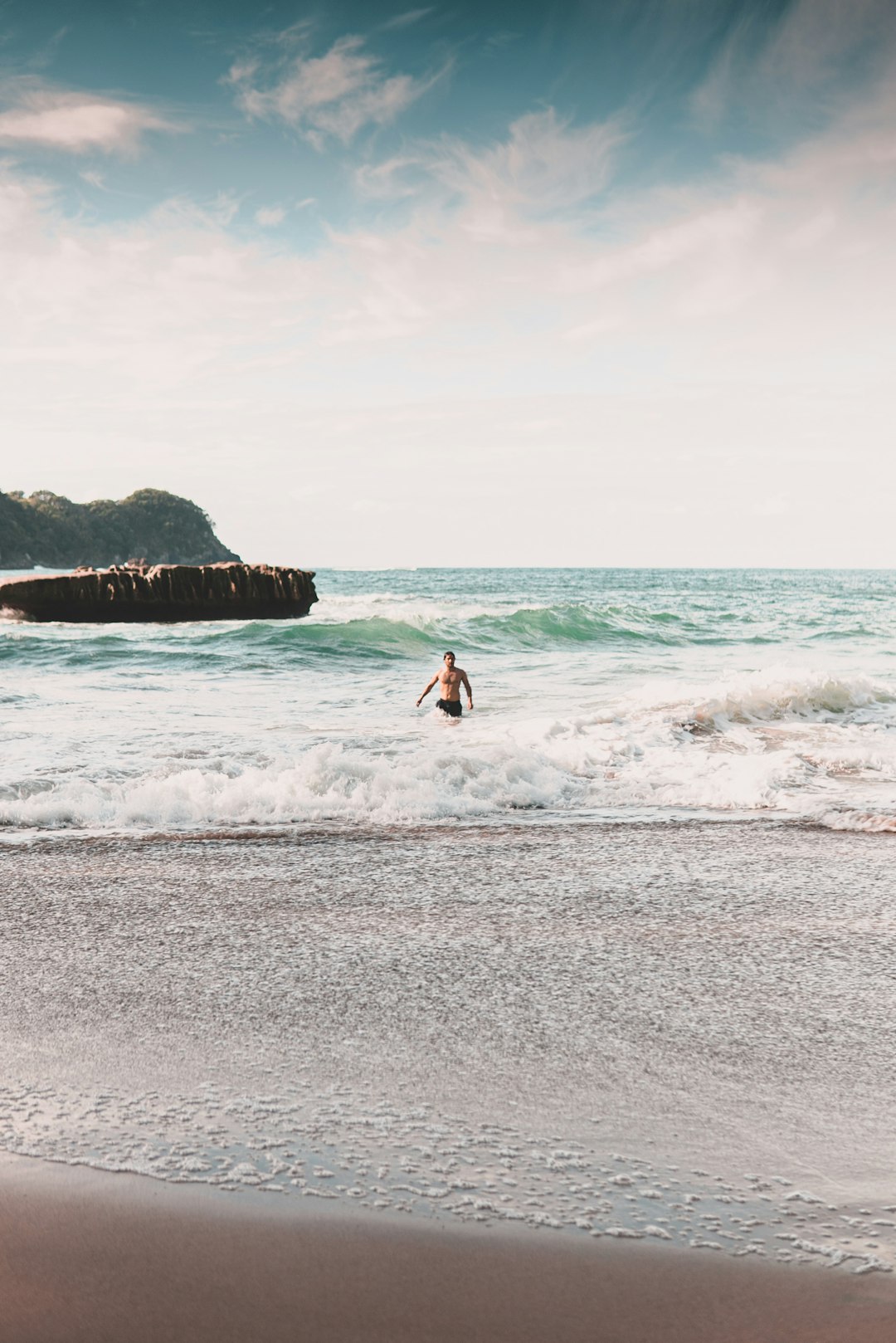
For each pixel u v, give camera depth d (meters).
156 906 5.20
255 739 11.16
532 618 30.47
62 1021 3.63
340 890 5.55
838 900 5.38
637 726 11.19
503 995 3.94
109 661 21.72
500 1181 2.55
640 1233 2.32
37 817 7.29
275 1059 3.31
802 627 34.22
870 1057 3.40
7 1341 1.89
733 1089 3.13
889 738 11.02
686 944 4.63
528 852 6.51
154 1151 2.66
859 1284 2.14
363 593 67.31
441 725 12.40
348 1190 2.48
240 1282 2.11
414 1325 1.99
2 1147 2.66
